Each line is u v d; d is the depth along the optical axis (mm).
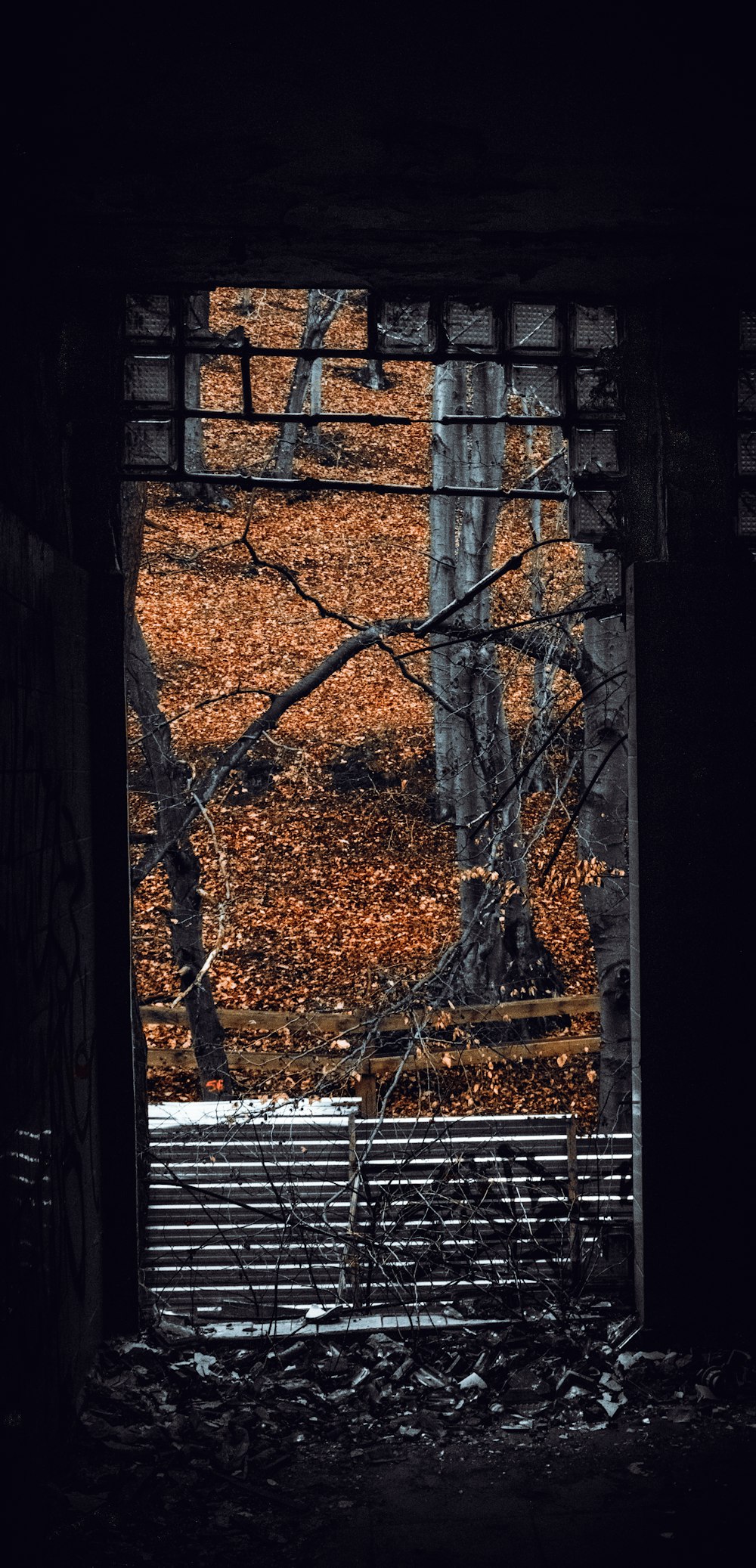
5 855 3490
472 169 3947
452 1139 5480
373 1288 5359
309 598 6965
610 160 3885
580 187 4094
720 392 5141
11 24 3115
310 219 4371
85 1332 4594
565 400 5250
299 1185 5445
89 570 5000
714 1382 4750
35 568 4039
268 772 15891
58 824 4316
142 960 13312
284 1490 4094
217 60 3287
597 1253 5402
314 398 23828
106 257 4734
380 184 4066
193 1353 5027
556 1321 5211
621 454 5254
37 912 3920
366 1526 3859
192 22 3113
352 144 3773
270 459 22406
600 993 8562
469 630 6918
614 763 8445
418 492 5266
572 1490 4074
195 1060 9875
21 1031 3625
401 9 3049
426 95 3480
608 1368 4902
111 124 3631
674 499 5129
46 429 4609
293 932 13492
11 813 3584
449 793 11266
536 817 13945
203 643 18016
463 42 3230
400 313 5238
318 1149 5543
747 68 3338
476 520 11062
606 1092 8484
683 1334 5023
